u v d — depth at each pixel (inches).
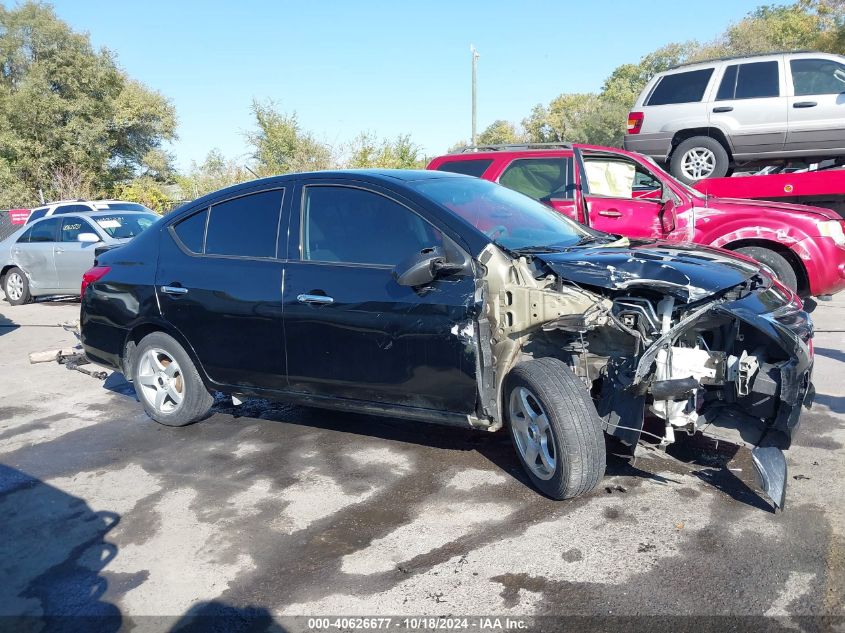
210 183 1159.0
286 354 177.6
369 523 145.9
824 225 261.4
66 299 525.0
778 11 2206.0
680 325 138.8
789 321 140.9
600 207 280.8
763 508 142.3
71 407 239.1
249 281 182.5
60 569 135.1
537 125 2396.7
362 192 172.6
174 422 207.5
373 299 161.5
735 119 370.6
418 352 156.9
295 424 209.2
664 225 274.2
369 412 171.3
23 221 857.5
